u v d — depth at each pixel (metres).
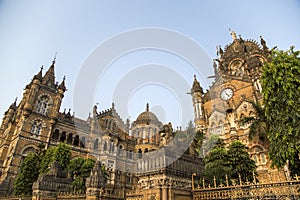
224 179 16.81
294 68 17.42
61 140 42.47
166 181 10.36
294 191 8.69
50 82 47.16
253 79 42.22
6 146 41.34
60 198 14.85
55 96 46.31
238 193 9.98
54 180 16.02
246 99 39.94
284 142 16.23
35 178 29.95
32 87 43.44
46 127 41.16
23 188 28.77
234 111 40.16
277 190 9.09
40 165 30.38
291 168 16.59
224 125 38.25
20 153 36.16
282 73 17.77
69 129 44.00
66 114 47.81
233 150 21.97
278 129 16.89
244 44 56.56
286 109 16.67
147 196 10.59
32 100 42.00
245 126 36.66
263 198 9.32
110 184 18.39
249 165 20.80
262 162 31.06
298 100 16.33
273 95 18.05
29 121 39.62
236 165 20.47
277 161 16.91
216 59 51.88
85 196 13.12
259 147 32.62
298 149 15.09
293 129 15.91
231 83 45.38
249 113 38.47
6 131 46.66
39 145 35.00
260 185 9.61
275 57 19.34
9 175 33.53
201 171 15.27
